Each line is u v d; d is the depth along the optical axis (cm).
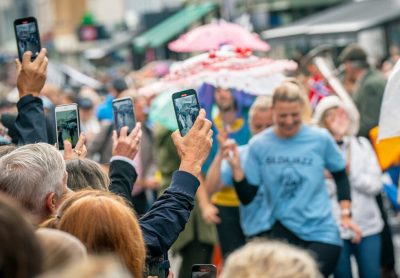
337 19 2316
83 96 2127
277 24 3262
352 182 1091
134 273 523
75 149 730
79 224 518
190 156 639
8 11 7000
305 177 985
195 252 1130
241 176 1002
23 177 589
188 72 1111
